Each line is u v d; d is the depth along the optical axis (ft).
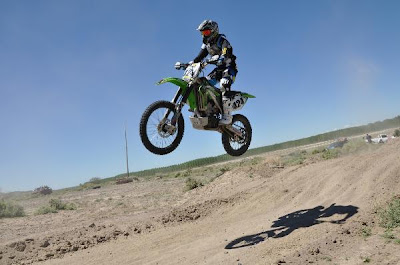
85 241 32.65
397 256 19.06
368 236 22.57
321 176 41.34
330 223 26.11
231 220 35.32
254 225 31.01
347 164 42.14
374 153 44.24
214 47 24.34
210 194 52.70
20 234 38.01
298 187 40.32
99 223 42.01
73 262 27.37
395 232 22.30
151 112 22.47
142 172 234.79
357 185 34.81
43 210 57.62
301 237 24.27
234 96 24.35
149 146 22.44
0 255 29.71
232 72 23.97
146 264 24.86
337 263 19.29
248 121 27.45
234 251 24.39
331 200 33.17
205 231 32.24
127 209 54.70
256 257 22.08
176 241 30.17
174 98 23.25
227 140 26.18
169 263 24.36
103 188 121.60
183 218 38.83
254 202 39.75
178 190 70.90
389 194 29.63
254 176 55.16
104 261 26.84
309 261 19.84
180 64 24.81
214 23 23.91
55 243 32.99
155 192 74.69
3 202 57.36
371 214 26.14
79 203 71.00
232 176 58.95
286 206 35.96
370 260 19.10
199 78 22.94
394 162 36.91
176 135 23.68
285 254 21.54
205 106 23.48
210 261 23.18
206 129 24.02
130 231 36.09
